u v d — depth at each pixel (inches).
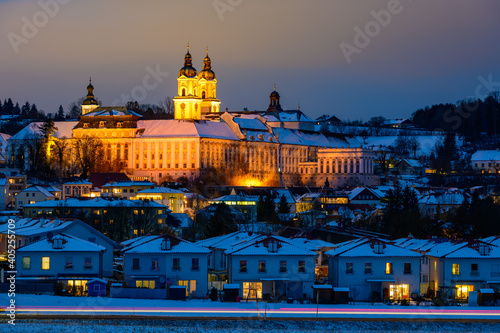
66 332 7632.9
